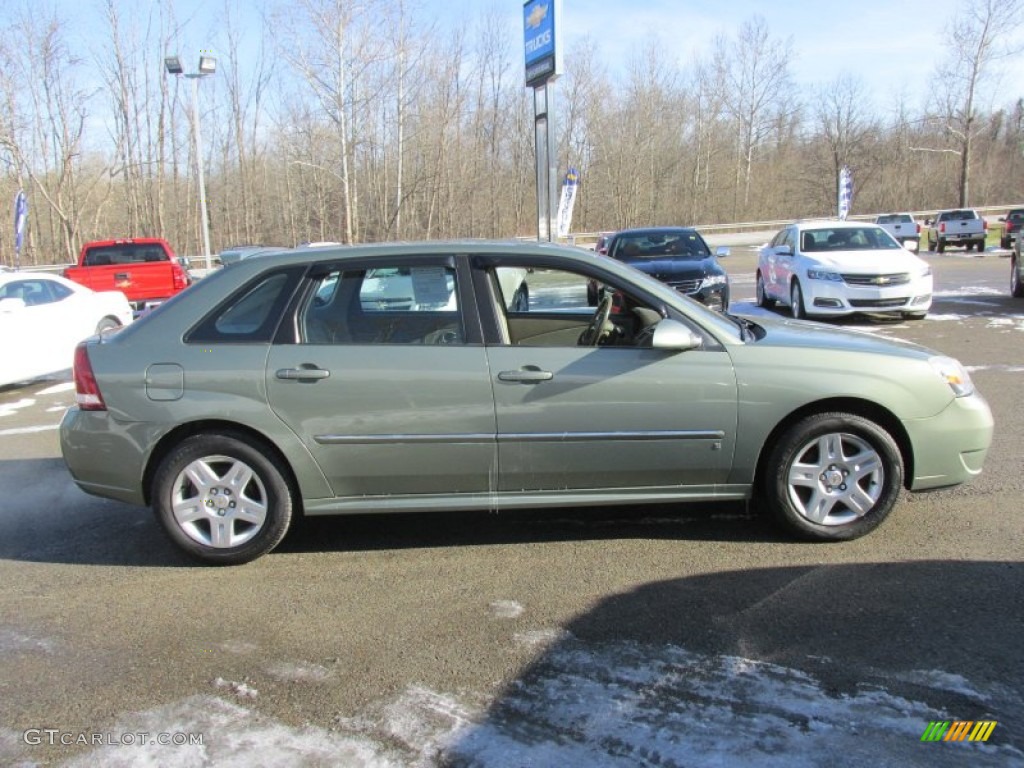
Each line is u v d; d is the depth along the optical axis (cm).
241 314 407
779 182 6188
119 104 3603
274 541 409
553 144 1998
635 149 5353
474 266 410
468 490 406
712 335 403
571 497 409
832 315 1252
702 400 394
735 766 243
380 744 260
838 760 244
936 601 342
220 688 297
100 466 407
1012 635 312
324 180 3847
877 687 281
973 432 407
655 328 392
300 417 395
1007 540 403
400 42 3925
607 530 440
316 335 402
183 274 1691
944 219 3109
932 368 404
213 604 369
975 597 345
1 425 773
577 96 5088
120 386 399
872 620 329
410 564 406
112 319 1095
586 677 296
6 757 259
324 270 409
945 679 285
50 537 461
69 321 999
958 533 414
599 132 5228
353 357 395
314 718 276
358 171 3784
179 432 405
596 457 399
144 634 341
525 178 4528
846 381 394
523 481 404
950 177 6134
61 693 296
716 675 293
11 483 570
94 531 470
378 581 387
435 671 304
